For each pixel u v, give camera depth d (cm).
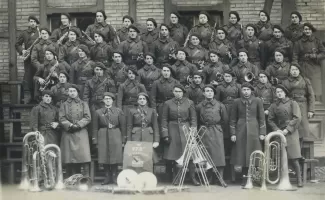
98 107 1106
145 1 1327
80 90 1134
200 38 1192
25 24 1338
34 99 1217
